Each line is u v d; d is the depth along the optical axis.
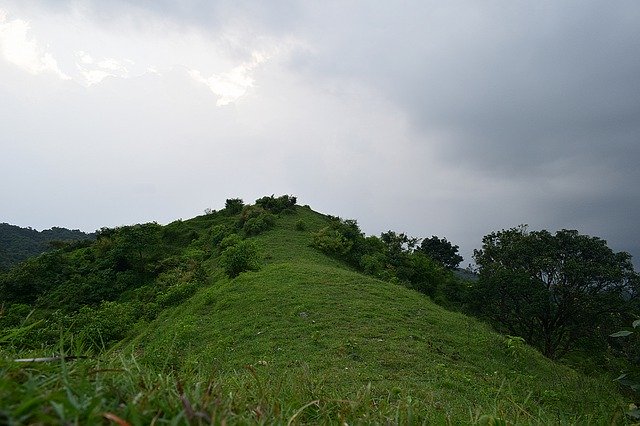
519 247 30.25
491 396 9.19
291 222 47.41
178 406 1.76
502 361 14.30
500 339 16.16
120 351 2.74
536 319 31.14
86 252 49.31
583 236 29.33
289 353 13.38
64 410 1.32
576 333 27.56
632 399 3.13
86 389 1.72
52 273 41.97
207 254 42.75
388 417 2.50
